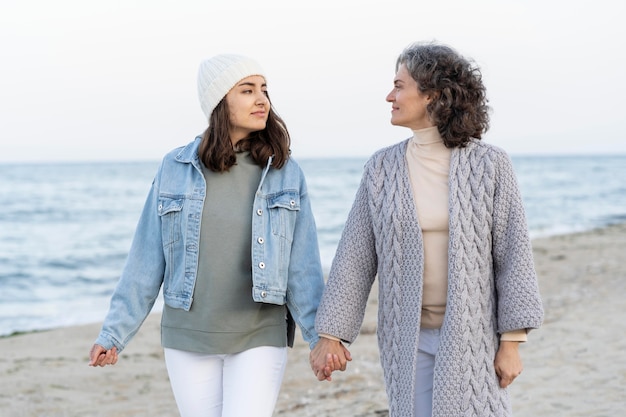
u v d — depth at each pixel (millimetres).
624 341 7020
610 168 102438
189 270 3361
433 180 3162
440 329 3121
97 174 79562
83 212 38250
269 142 3461
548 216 34688
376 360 7012
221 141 3369
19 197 47188
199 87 3432
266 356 3361
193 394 3391
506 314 3025
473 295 3051
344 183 63062
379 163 3283
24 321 13156
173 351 3406
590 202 43625
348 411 5480
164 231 3432
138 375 7137
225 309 3342
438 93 3121
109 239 27844
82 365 7594
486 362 3055
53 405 6176
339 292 3287
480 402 3025
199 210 3377
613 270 12250
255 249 3346
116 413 5953
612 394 5449
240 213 3393
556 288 10875
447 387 3025
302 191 3527
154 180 3535
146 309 3518
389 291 3195
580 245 16906
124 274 3494
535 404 5336
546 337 7414
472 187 3090
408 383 3125
